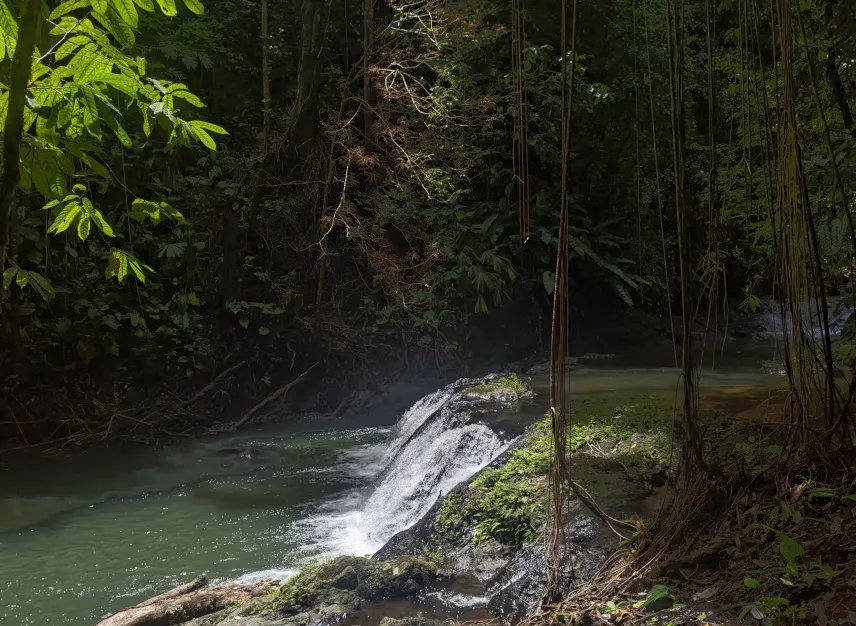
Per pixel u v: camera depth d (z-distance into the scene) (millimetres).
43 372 7992
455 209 10141
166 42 9945
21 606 3957
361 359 10172
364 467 6852
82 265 8344
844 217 3037
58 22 1719
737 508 2883
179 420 8461
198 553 4719
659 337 10586
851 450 2910
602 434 4375
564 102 2285
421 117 9945
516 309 10727
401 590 3334
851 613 2135
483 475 4148
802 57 3713
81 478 6570
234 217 9406
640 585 2672
